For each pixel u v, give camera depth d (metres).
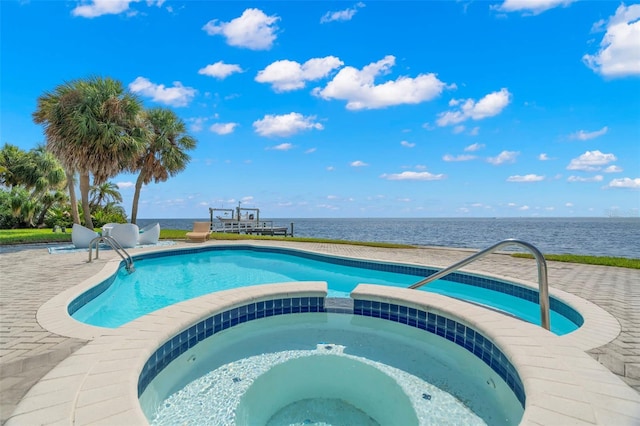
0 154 18.91
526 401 1.54
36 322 2.93
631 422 1.38
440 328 3.01
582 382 1.71
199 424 1.97
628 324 3.01
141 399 1.98
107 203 22.78
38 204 19.00
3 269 5.65
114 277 5.50
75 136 9.09
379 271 7.00
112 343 2.18
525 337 2.30
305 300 3.69
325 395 2.43
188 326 2.63
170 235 13.39
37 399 1.51
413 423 2.06
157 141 12.44
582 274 5.37
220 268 7.75
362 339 3.24
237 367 2.67
